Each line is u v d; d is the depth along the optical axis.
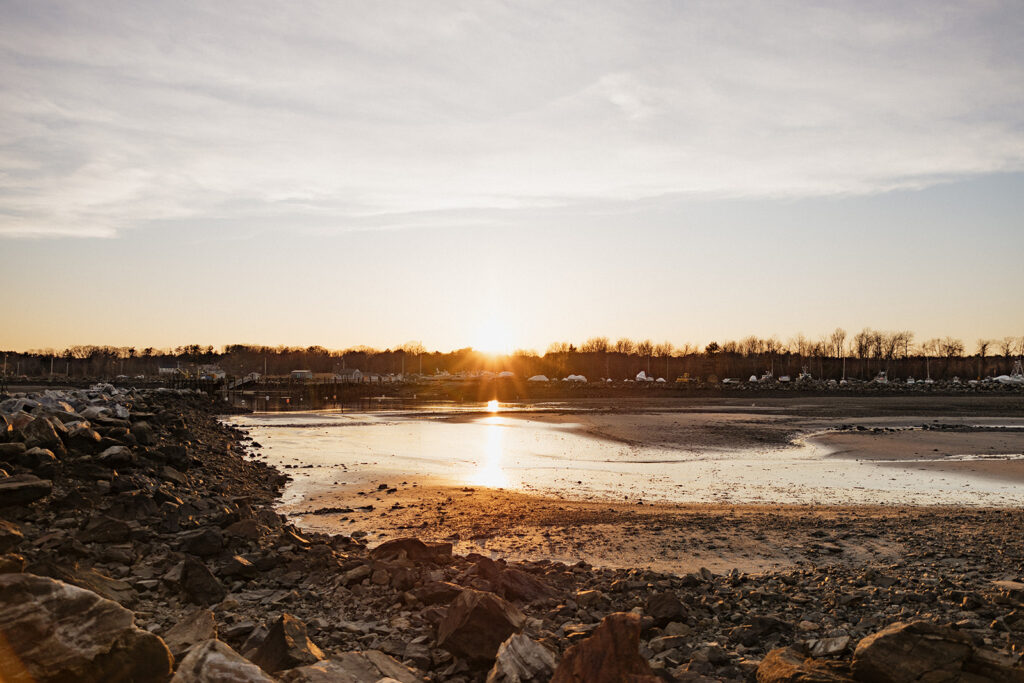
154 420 35.31
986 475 34.00
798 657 8.48
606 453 43.16
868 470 35.69
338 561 13.16
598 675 6.90
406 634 9.74
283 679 7.14
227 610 10.38
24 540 11.70
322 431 58.09
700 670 8.71
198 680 6.23
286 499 25.33
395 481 30.22
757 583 13.62
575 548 17.72
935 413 80.81
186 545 12.88
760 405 100.62
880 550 17.41
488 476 32.56
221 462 30.52
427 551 14.08
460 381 175.75
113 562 11.87
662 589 12.79
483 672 8.73
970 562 15.87
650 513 22.80
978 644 8.46
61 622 6.14
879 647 7.73
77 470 17.42
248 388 127.88
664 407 96.88
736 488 29.81
